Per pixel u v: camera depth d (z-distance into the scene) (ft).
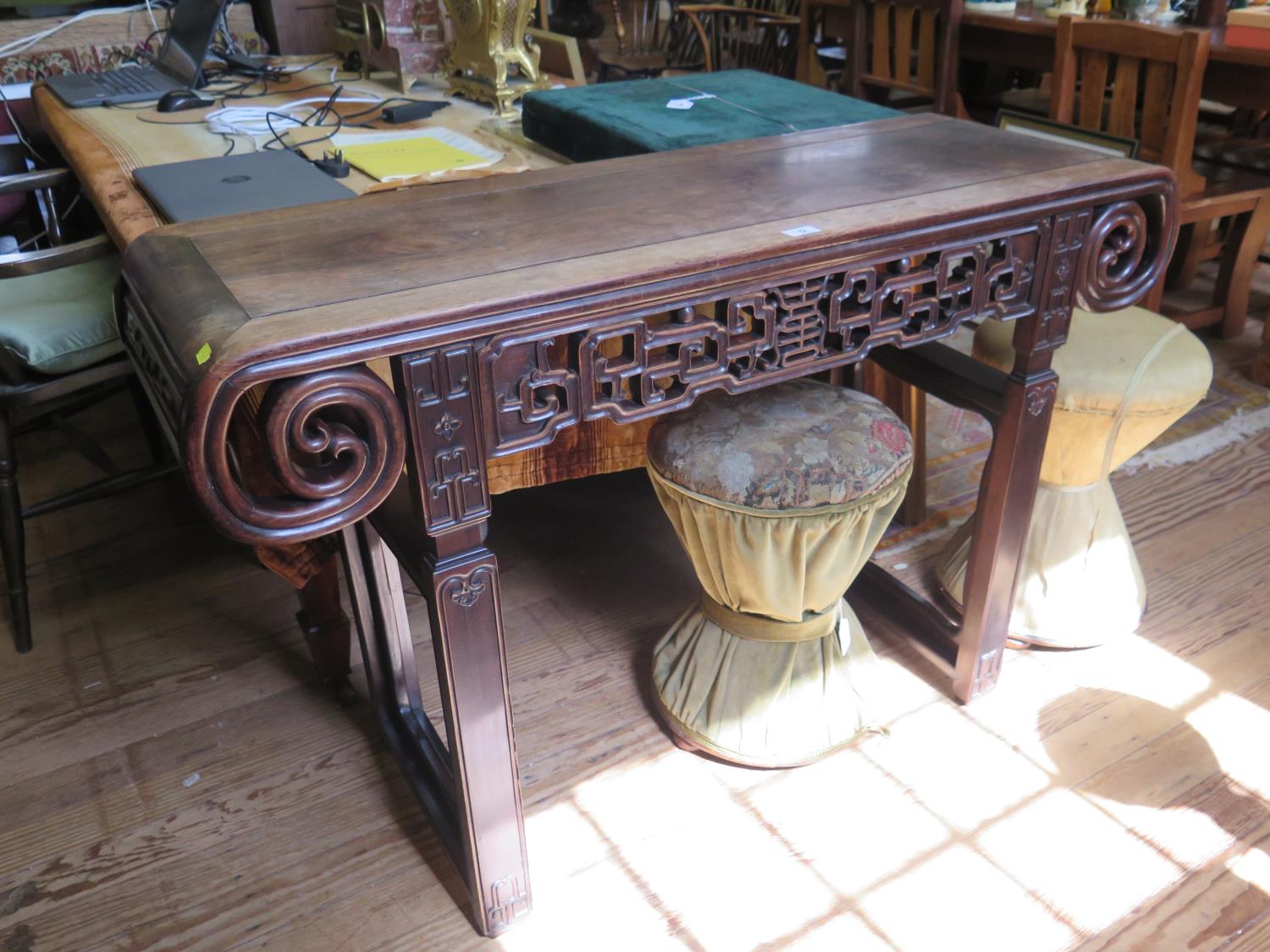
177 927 4.09
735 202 3.60
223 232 3.49
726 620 4.68
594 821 4.49
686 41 13.29
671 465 4.13
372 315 2.73
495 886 3.91
